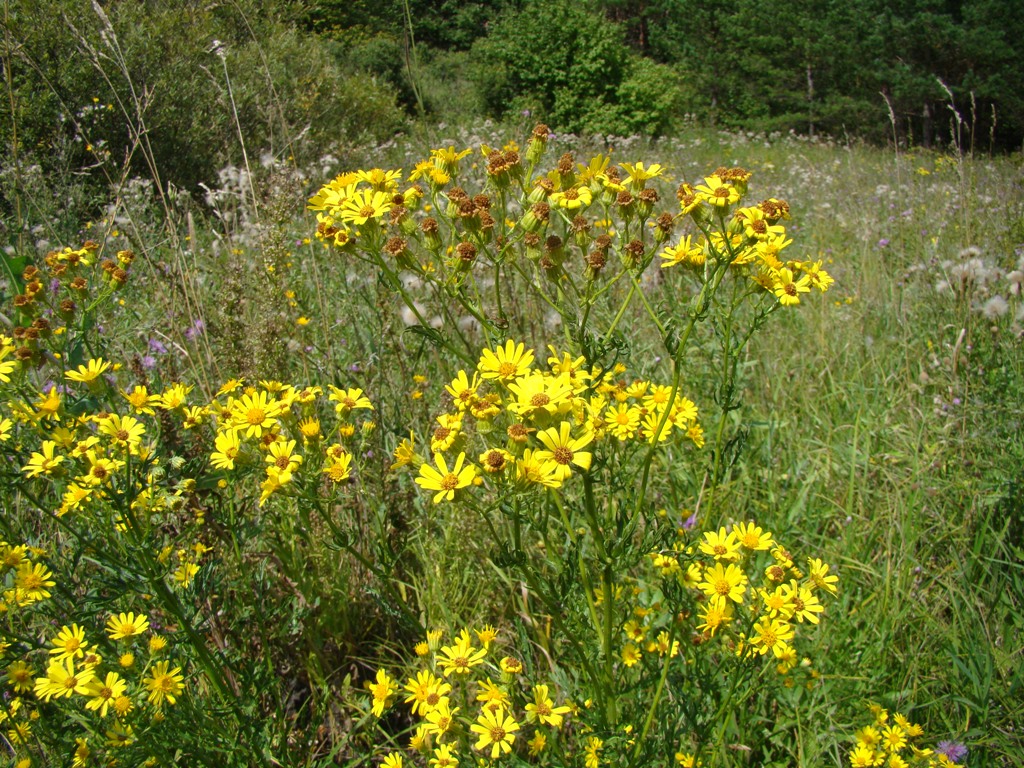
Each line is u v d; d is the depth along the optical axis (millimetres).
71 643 2062
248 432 2100
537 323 3600
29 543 2385
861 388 4156
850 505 3334
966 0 22578
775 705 2697
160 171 8500
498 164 2205
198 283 4035
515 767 1995
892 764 2283
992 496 3260
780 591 2170
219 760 2211
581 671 2445
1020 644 2713
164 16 8180
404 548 2943
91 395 2355
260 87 8922
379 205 2066
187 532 2410
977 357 4000
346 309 3984
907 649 2816
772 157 13602
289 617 2678
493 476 1838
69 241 5184
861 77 23859
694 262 2199
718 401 2271
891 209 7609
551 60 17766
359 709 2553
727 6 27453
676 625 2340
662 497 3344
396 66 19703
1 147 6895
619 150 11352
